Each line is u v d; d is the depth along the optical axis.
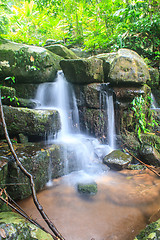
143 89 3.57
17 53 3.62
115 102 3.65
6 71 3.65
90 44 5.65
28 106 3.54
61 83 4.14
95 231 1.78
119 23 4.91
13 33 6.00
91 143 3.66
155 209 2.07
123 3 5.20
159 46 5.37
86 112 3.90
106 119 3.78
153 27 4.86
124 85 3.57
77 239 1.67
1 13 4.66
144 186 2.62
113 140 3.76
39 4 5.27
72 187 2.65
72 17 6.55
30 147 2.68
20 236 1.27
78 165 3.23
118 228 1.81
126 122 3.66
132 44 5.40
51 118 3.20
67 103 4.10
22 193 2.25
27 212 2.05
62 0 5.46
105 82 3.99
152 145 3.43
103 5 5.26
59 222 1.91
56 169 2.85
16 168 2.18
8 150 2.43
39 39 7.04
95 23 5.83
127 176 2.98
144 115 3.69
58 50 5.12
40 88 4.07
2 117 1.18
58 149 2.89
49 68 4.09
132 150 3.57
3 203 1.84
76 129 4.09
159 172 3.04
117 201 2.28
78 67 3.58
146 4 4.71
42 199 2.34
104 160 3.34
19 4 7.67
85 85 3.77
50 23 6.71
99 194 2.46
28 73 3.79
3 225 1.26
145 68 3.59
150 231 1.51
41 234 1.38
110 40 5.44
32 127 2.92
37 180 2.49
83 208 2.16
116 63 3.53
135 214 2.01
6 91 3.04
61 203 2.25
